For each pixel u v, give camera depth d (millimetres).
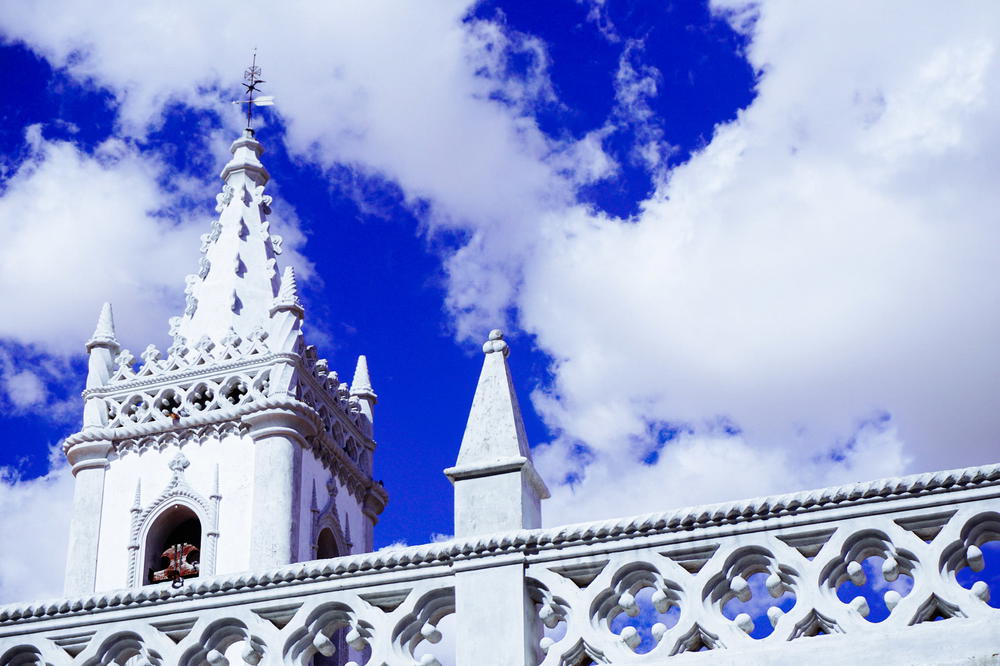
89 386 33375
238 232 35688
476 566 11422
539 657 11398
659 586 11094
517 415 12320
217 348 33250
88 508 32219
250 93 38531
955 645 10273
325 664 29453
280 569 11836
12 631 12297
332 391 34438
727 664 10625
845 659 10430
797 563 10812
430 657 11336
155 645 11961
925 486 10734
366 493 35062
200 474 32000
